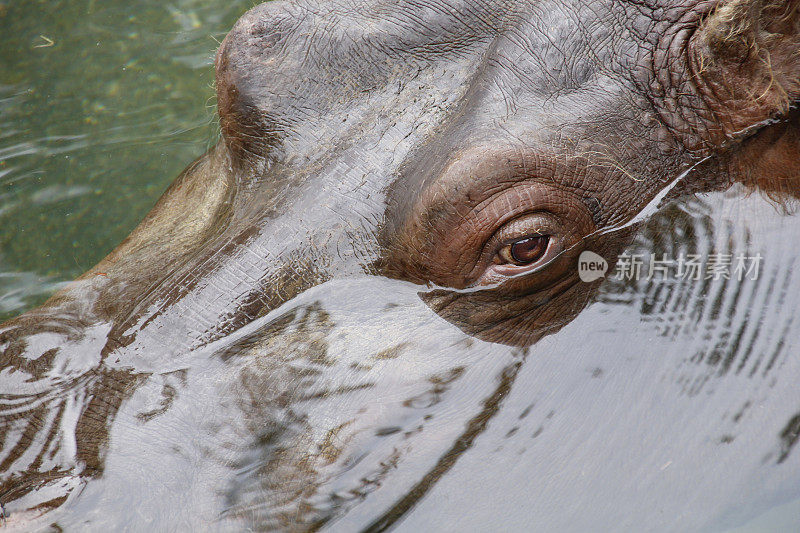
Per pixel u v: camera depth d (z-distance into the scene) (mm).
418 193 7047
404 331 7145
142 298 7434
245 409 6867
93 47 15547
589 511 6867
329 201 7445
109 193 12812
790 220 7324
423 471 6859
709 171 7305
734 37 6875
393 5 8164
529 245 7039
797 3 6711
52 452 6617
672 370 7074
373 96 7855
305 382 6984
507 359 7074
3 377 7078
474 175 6758
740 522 7234
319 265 7309
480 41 7797
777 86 7055
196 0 16422
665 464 6977
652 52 7199
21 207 12625
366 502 6785
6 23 16125
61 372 7055
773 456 7145
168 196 9891
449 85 7676
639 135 7180
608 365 7047
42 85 14867
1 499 6395
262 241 7406
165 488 6539
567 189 6977
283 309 7215
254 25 8367
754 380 7145
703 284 7219
